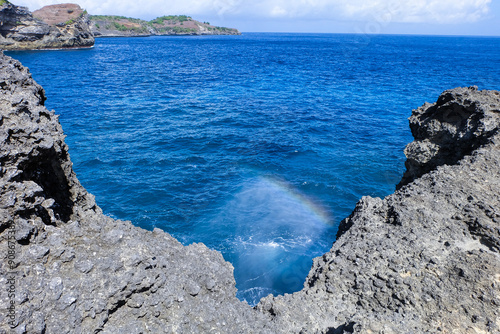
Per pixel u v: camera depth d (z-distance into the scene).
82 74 83.12
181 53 155.38
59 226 8.34
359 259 11.07
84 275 7.10
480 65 121.75
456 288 9.55
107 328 6.85
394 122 48.56
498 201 12.14
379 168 33.50
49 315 6.41
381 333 8.13
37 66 94.56
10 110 8.18
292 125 46.19
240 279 19.45
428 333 8.38
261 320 9.06
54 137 9.48
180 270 8.65
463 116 16.62
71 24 154.50
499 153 14.35
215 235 22.81
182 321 7.38
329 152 37.09
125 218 24.56
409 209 12.47
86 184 28.89
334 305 10.03
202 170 32.09
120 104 54.09
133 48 176.12
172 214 24.97
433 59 143.12
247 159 34.72
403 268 10.38
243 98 61.78
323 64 118.69
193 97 61.25
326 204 27.08
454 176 13.70
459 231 11.36
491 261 10.04
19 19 131.38
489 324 8.54
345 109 55.25
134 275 7.46
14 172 7.70
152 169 31.92
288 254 21.22
